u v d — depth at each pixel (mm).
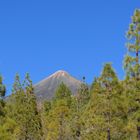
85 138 52688
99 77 45000
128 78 39969
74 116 75438
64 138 73750
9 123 31109
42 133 76250
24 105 72688
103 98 43875
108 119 43438
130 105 39969
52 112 78062
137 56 40094
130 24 40469
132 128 40125
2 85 32656
